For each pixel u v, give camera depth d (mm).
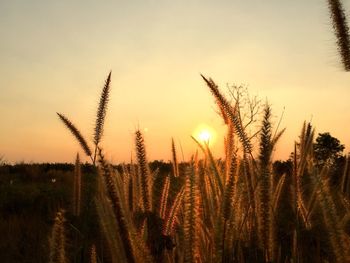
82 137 3229
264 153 2115
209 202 2102
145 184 2512
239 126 2162
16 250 6473
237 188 2283
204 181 2178
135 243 1575
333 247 1444
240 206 2473
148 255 1588
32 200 11117
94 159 2857
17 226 8094
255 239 2387
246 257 2326
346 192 2590
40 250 5742
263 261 2264
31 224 7887
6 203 11117
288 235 2924
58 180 17453
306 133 2836
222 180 2104
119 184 2215
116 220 1559
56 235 1553
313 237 2680
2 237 7277
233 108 2189
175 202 2439
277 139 2338
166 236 2367
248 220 2469
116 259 1577
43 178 18172
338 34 2385
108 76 2879
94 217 3340
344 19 2369
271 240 2270
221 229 1836
